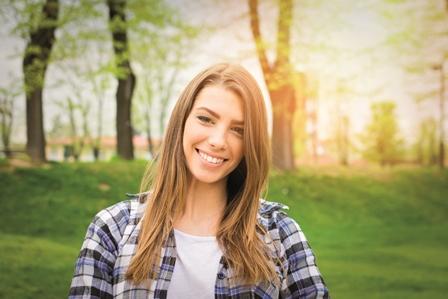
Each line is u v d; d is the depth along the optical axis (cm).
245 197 128
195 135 123
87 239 125
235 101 122
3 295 533
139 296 120
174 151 128
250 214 128
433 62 710
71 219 628
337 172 710
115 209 129
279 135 702
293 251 131
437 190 699
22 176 639
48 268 566
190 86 127
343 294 590
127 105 695
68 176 656
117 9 687
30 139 660
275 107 704
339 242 662
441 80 710
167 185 127
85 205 642
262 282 124
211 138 121
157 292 120
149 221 125
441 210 688
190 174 130
